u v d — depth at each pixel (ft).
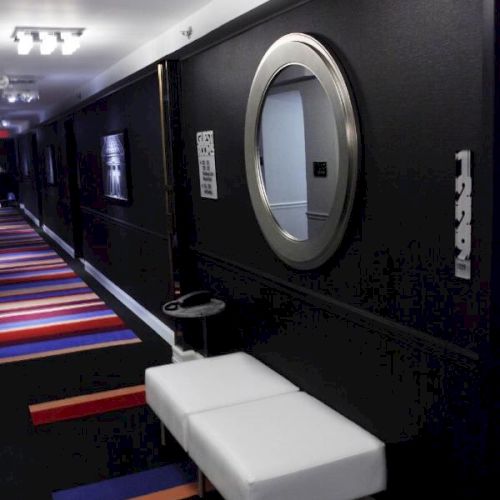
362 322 7.57
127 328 17.03
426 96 6.21
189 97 12.45
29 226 40.63
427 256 6.43
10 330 17.25
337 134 7.46
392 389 7.21
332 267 8.19
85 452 10.04
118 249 20.01
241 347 11.22
